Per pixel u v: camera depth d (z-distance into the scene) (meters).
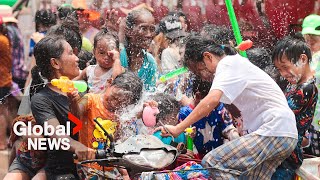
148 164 6.42
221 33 7.59
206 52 6.99
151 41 8.45
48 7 9.07
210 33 7.58
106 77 7.81
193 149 7.38
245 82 6.76
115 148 6.51
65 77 7.14
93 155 6.94
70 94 7.09
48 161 7.23
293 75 7.31
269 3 9.64
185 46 7.60
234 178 6.64
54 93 7.22
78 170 6.97
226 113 7.27
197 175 6.62
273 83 6.86
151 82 8.06
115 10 9.12
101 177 6.69
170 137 7.01
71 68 7.38
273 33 9.54
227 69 6.77
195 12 9.55
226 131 7.27
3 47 8.42
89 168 6.86
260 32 9.54
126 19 8.45
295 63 7.29
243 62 6.82
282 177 6.93
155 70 8.18
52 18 8.69
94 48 7.88
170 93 7.68
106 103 7.14
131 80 7.20
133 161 6.40
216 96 6.68
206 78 7.09
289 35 8.62
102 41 7.82
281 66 7.36
